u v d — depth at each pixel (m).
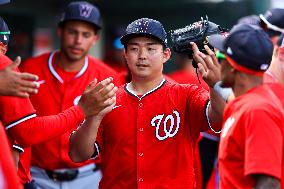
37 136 12.79
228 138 11.11
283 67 13.85
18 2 28.53
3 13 28.36
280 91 13.00
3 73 11.55
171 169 13.36
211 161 19.88
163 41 13.31
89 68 18.02
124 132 13.44
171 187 13.31
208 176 19.88
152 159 13.33
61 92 17.64
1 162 9.49
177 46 13.15
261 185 10.57
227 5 27.80
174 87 13.60
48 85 17.64
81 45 17.64
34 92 11.67
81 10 17.77
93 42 18.19
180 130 13.41
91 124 13.06
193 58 12.98
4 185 9.39
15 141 13.88
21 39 28.98
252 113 10.76
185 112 13.48
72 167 17.45
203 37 12.84
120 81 18.14
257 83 11.21
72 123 12.91
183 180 13.39
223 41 11.62
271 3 27.08
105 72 18.14
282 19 15.84
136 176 13.36
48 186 17.45
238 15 27.80
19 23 28.86
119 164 13.48
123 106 13.50
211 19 28.38
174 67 23.78
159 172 13.34
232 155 11.07
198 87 13.65
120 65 25.97
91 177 17.83
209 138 19.64
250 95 11.05
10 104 12.69
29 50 29.28
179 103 13.45
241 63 11.11
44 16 29.81
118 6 28.48
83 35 17.77
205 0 28.03
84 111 12.95
